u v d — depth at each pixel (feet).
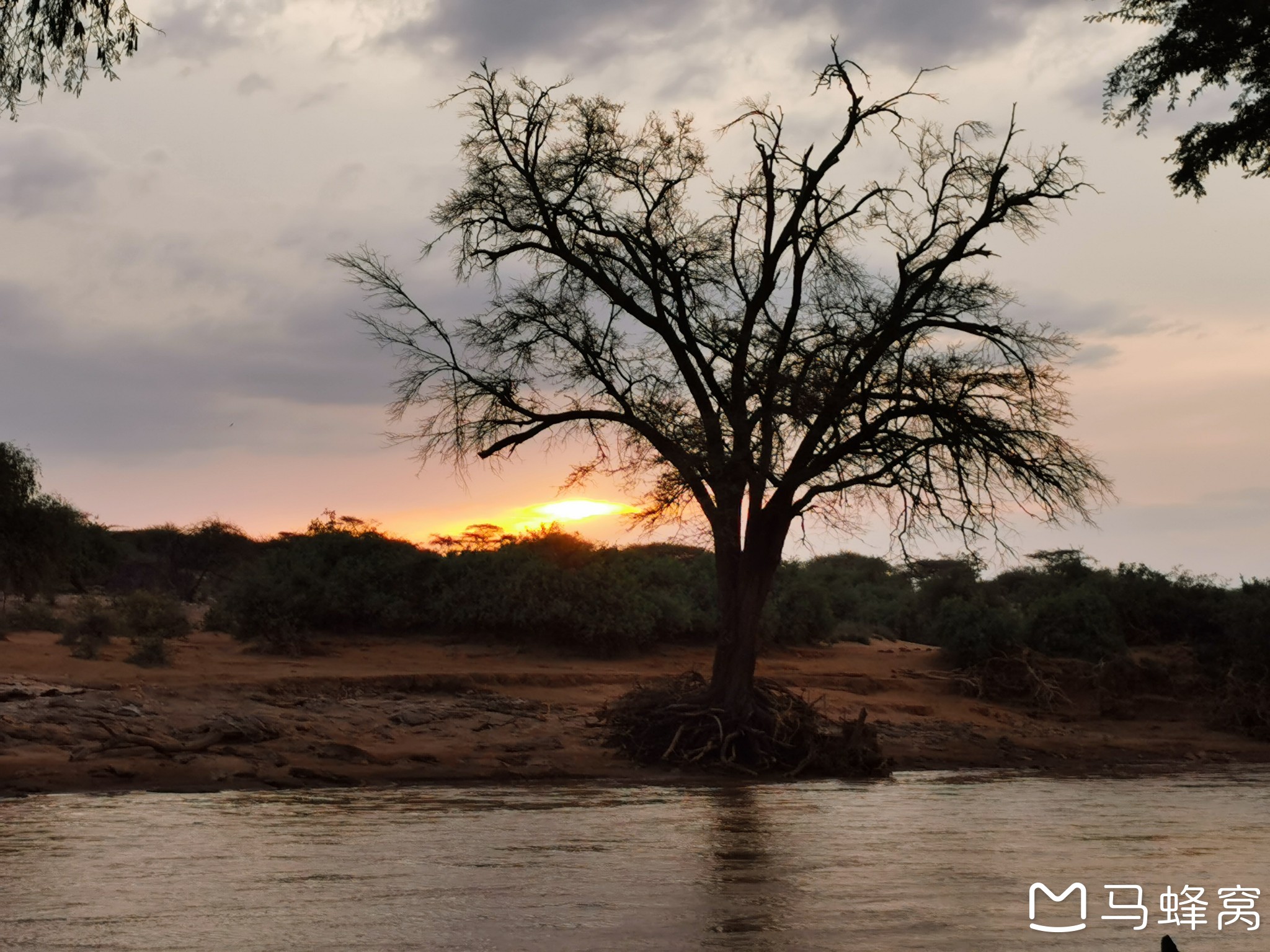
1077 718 118.42
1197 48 59.47
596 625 118.11
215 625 129.08
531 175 81.66
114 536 230.48
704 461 77.36
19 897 33.12
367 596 121.39
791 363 79.66
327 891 34.58
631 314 81.46
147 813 51.80
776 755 79.77
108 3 41.65
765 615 133.08
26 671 88.07
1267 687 118.32
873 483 78.28
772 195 80.48
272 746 71.92
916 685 119.96
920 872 39.75
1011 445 77.30
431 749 77.00
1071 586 157.38
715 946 28.12
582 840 46.24
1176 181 62.34
